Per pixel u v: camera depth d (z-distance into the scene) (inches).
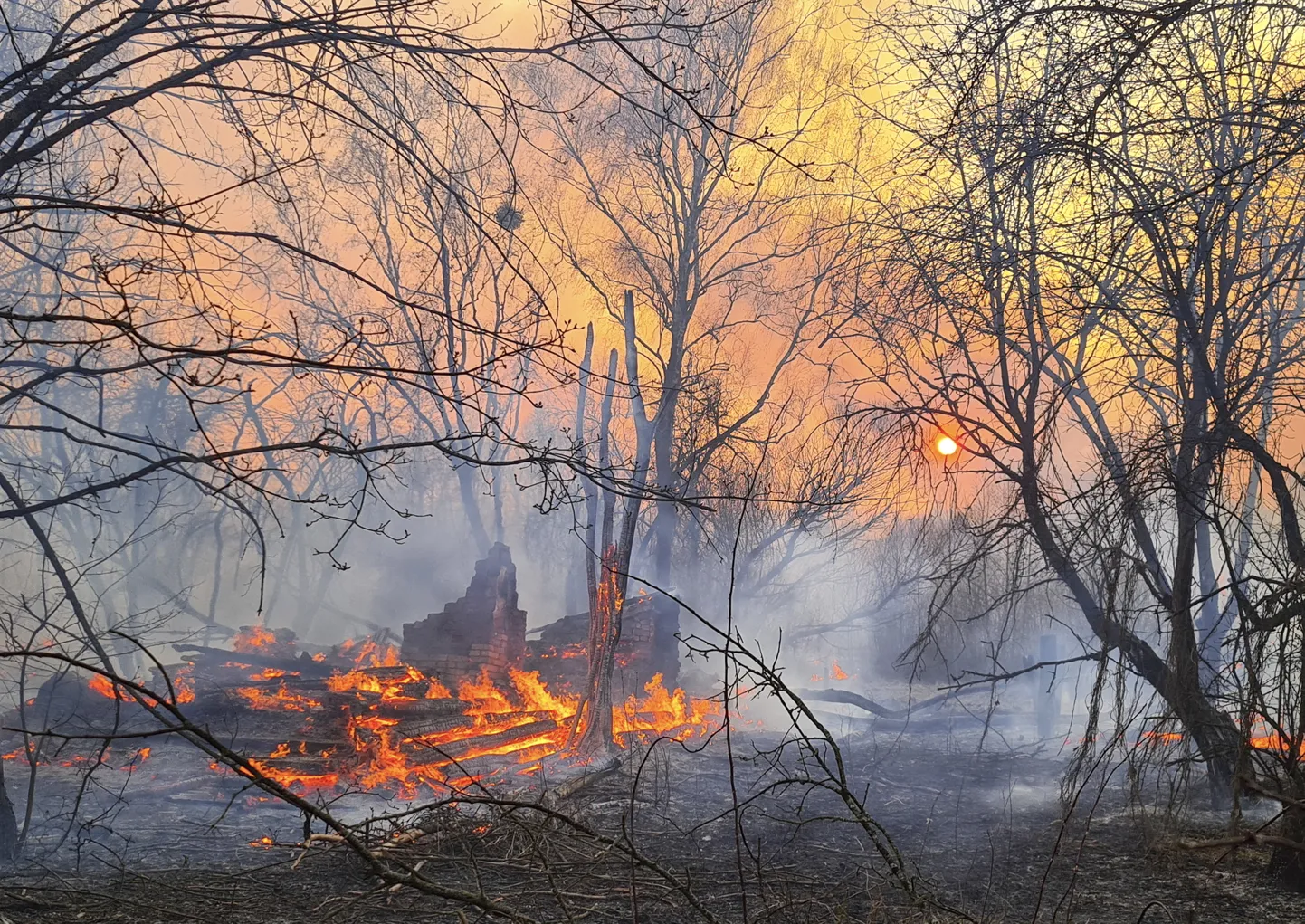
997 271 432.5
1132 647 410.3
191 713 528.4
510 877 310.7
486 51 308.8
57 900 280.5
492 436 271.0
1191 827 379.2
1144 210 366.0
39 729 495.5
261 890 299.6
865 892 312.8
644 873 323.6
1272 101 338.3
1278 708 335.9
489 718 565.0
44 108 279.9
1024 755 576.4
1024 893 320.5
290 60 315.3
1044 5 364.8
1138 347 454.6
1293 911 296.4
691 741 650.8
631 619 742.5
